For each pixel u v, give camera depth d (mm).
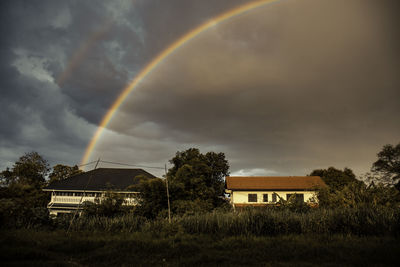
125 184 28047
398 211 13547
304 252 8984
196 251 9586
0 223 11875
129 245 10109
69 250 9352
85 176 30031
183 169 21609
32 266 7152
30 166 33344
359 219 13062
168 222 13484
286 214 14086
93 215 15734
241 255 8914
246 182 37094
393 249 8719
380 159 39938
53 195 27281
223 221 13211
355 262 7801
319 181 36500
